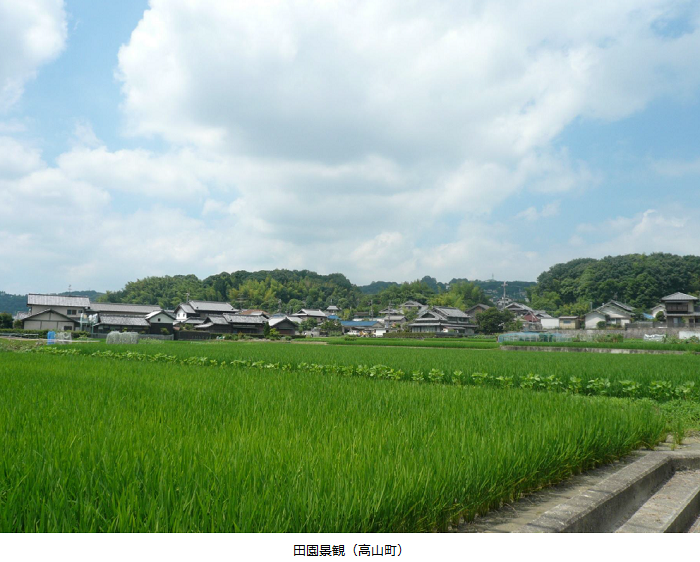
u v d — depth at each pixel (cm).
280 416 531
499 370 1455
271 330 7650
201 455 339
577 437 508
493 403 695
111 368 1236
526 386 1235
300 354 2253
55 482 277
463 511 348
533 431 481
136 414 527
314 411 579
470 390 895
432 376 1397
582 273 12025
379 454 359
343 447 371
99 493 266
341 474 300
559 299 11894
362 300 14600
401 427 481
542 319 8619
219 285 14088
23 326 6078
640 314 8512
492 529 342
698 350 3077
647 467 505
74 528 235
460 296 12162
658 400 1095
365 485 291
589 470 523
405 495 291
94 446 359
